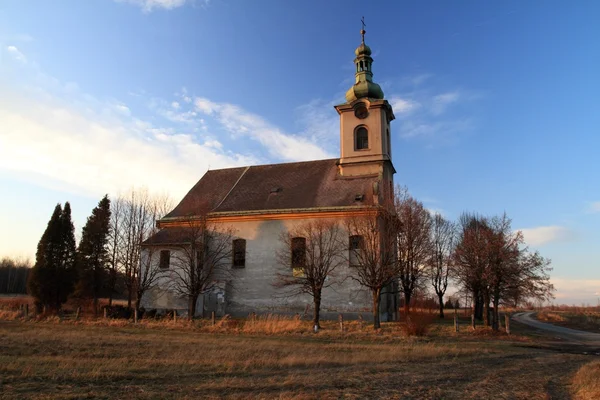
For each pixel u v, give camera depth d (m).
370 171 37.19
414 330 25.64
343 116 38.78
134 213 41.91
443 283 47.03
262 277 34.75
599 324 48.09
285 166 41.34
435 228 47.84
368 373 13.66
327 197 35.72
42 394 9.63
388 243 29.84
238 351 17.16
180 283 34.84
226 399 9.69
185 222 36.34
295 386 11.30
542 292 28.73
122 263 41.00
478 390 11.73
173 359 14.94
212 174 43.19
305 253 31.69
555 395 11.58
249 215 35.69
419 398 10.59
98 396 9.69
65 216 45.09
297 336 24.75
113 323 29.08
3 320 30.81
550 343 25.78
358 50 40.16
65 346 17.50
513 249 29.03
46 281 42.56
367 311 31.97
